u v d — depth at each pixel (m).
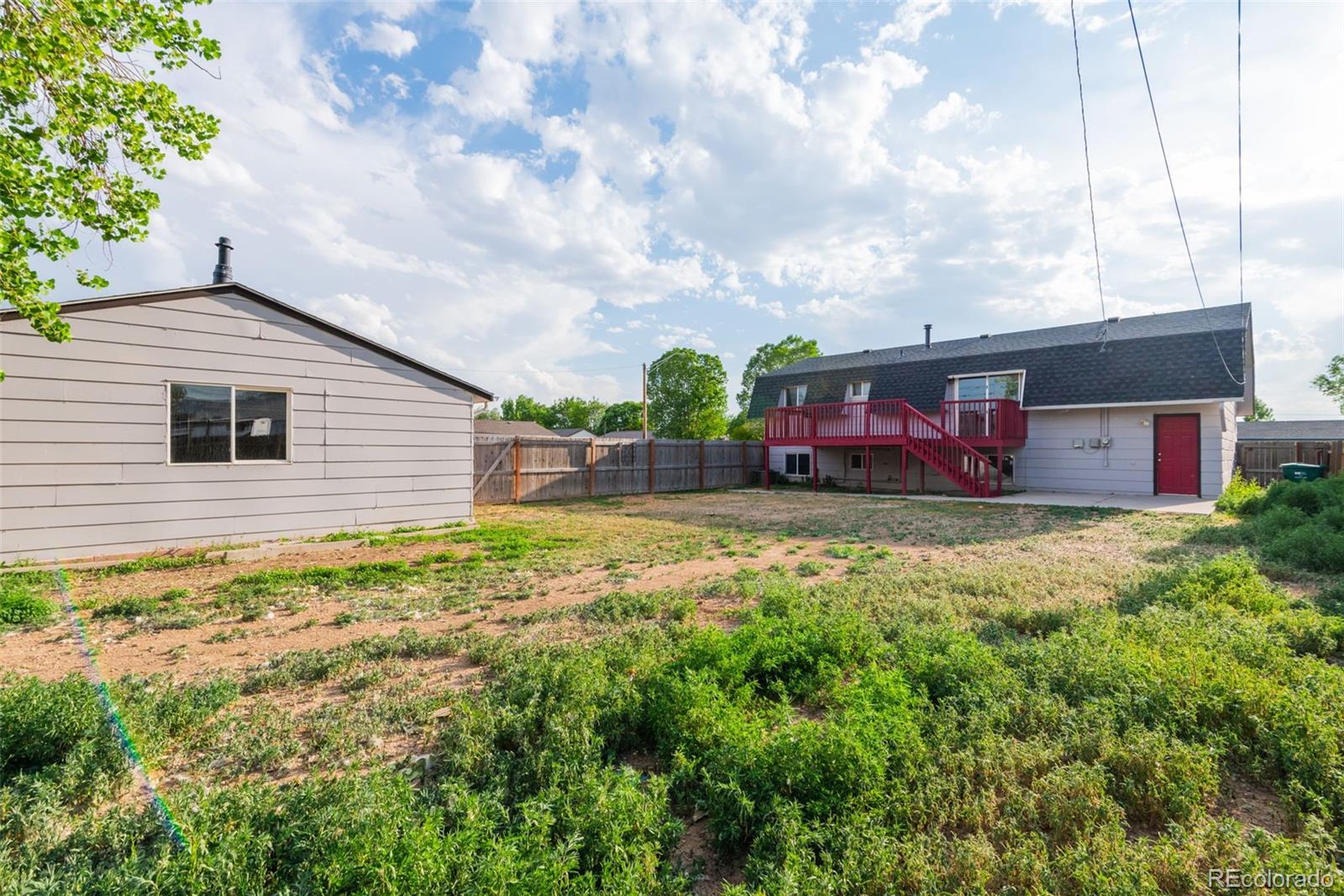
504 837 1.94
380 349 9.45
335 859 1.74
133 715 2.86
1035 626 4.58
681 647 3.85
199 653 4.19
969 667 3.34
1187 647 3.47
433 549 8.42
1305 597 5.08
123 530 7.20
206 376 7.81
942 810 2.19
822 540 9.09
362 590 6.02
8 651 4.21
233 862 1.79
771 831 2.07
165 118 4.64
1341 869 1.91
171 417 7.55
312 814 2.05
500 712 2.93
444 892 1.69
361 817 1.89
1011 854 1.90
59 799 2.28
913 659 3.54
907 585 5.73
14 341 6.55
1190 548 7.66
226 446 7.98
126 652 4.21
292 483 8.56
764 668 3.57
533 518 11.98
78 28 4.10
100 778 2.40
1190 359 14.11
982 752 2.54
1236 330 13.77
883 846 1.95
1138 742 2.48
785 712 2.88
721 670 3.41
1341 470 16.17
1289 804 2.21
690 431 44.81
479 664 4.00
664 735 2.86
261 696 3.49
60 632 4.65
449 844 1.82
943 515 11.87
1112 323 17.41
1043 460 16.56
